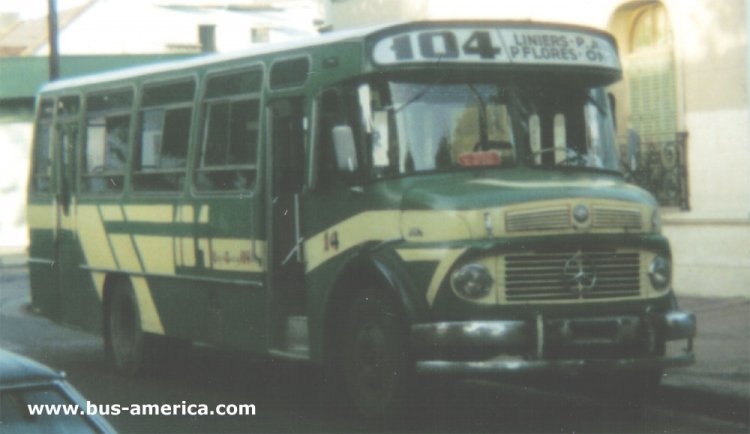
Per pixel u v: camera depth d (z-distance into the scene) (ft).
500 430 35.70
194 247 44.68
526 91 37.83
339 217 37.58
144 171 48.21
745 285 61.41
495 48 37.58
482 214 34.60
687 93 64.69
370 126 36.94
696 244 63.93
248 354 54.39
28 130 155.22
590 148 38.50
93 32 205.87
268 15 218.38
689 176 64.54
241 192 41.93
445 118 36.91
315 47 38.96
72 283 53.57
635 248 35.99
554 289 35.01
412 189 35.68
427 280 34.83
